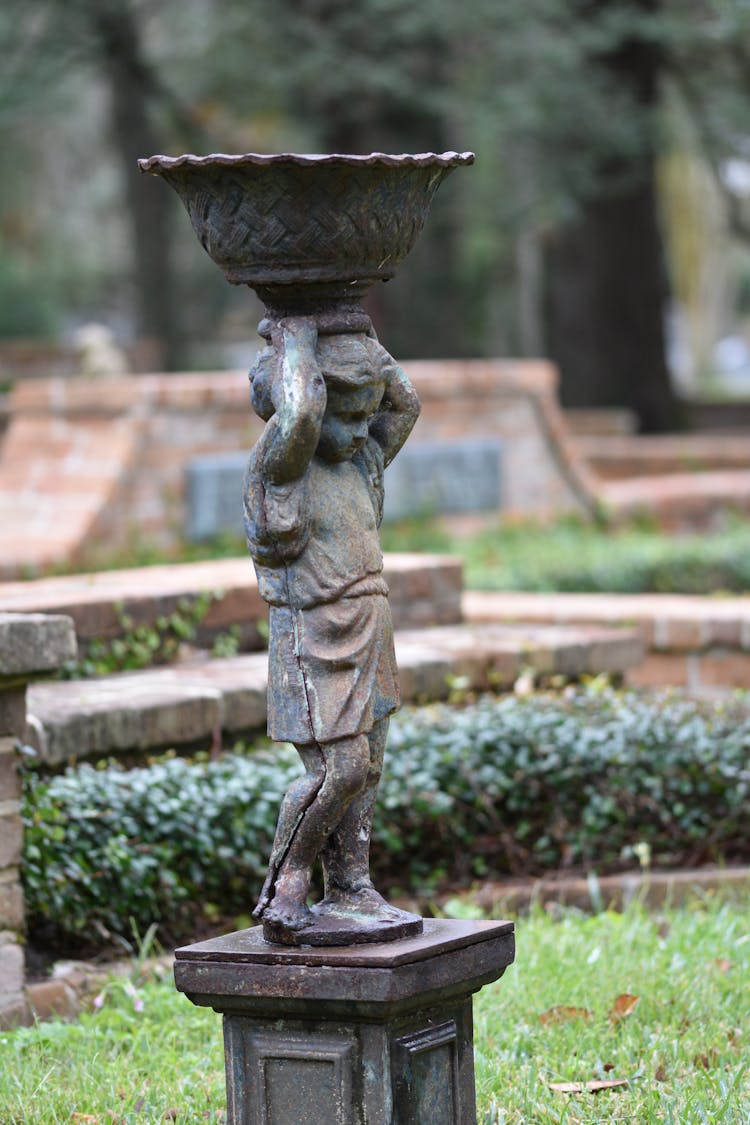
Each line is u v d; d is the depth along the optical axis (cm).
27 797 748
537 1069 628
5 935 713
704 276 6650
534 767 911
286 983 492
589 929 793
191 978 506
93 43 2847
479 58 2895
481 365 1894
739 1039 655
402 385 534
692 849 916
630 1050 648
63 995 729
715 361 7012
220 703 903
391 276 528
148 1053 660
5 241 5003
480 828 919
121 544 1538
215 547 1608
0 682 698
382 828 873
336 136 2895
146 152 3700
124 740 855
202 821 814
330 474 519
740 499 2134
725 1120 571
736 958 748
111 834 790
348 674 505
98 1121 589
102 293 5266
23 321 3844
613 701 991
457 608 1209
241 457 1644
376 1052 491
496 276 4256
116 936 779
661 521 2062
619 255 3172
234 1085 511
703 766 916
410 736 914
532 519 1938
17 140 4794
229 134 3556
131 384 1571
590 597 1359
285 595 509
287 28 2712
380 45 2719
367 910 515
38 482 1568
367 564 514
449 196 3369
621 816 912
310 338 510
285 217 498
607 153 2889
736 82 3123
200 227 520
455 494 1848
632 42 2905
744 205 5512
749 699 1032
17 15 2703
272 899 509
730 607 1281
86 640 971
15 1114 600
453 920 533
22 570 1396
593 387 3192
